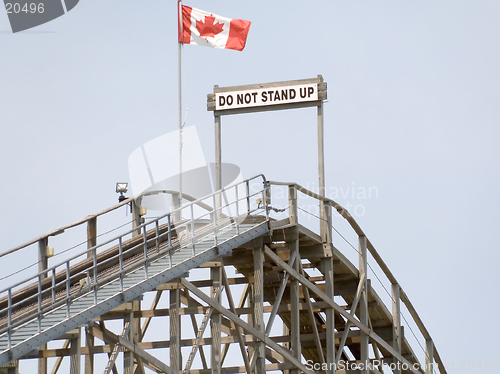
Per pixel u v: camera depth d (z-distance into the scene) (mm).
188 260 56969
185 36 69875
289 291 76062
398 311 82000
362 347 76438
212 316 62375
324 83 73188
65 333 50750
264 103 74000
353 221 74250
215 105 74625
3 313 55781
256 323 65438
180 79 67250
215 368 61812
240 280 73375
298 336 68938
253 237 62750
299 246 72250
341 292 77625
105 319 58406
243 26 70875
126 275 55000
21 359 56688
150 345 61406
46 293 57531
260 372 65125
